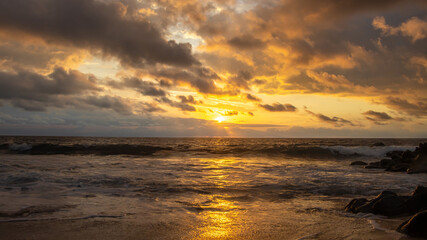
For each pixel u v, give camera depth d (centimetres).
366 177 1260
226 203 741
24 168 1386
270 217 604
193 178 1155
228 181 1094
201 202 746
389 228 520
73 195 792
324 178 1205
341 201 784
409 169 1497
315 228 523
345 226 535
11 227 499
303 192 908
